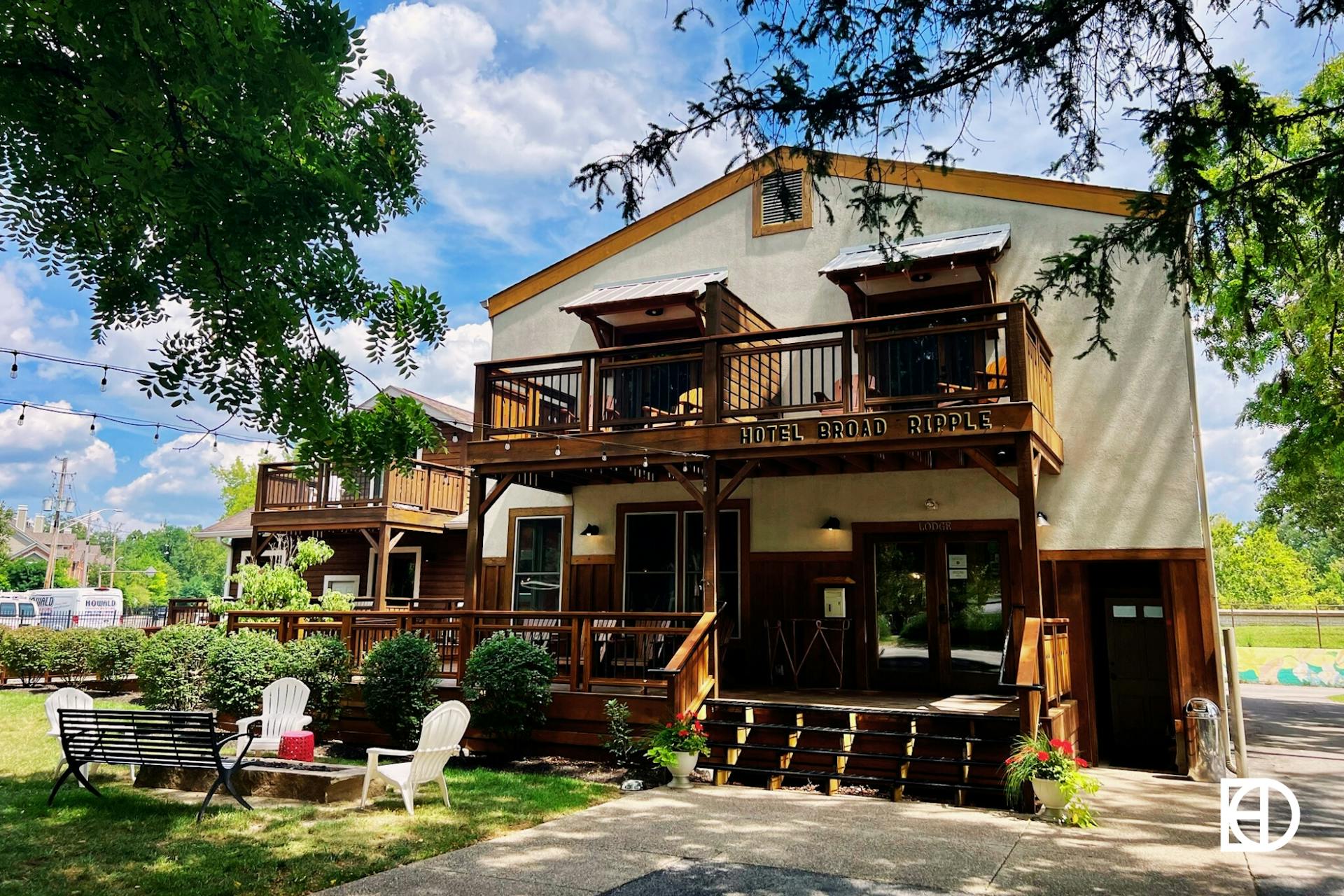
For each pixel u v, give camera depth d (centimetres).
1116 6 447
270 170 420
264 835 660
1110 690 1180
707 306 1120
